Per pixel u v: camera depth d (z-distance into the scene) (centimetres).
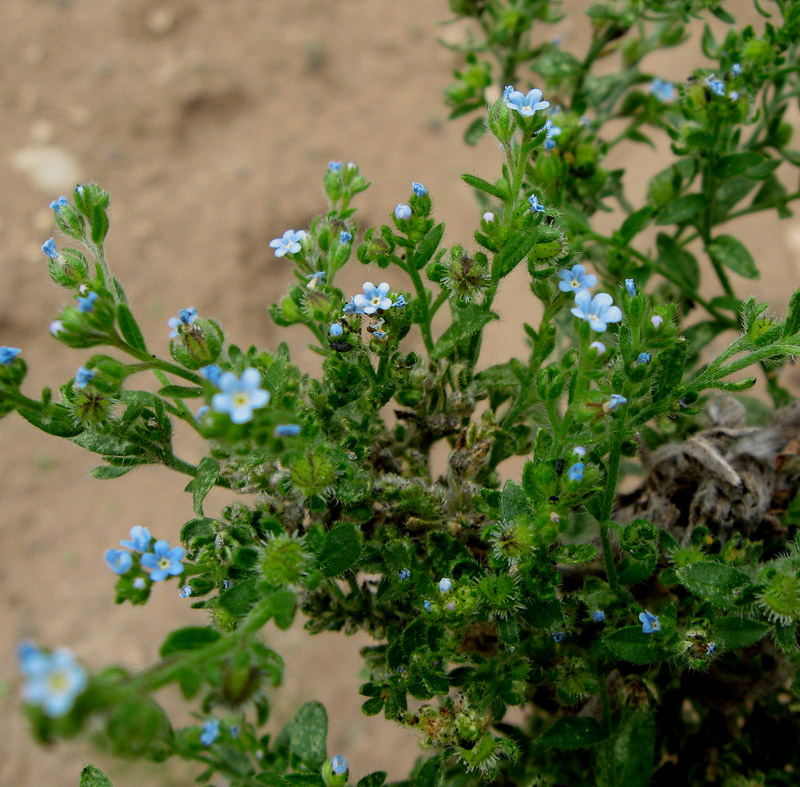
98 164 27
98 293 7
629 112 13
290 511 7
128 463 7
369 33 30
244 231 26
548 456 7
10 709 21
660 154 25
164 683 5
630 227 10
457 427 8
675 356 6
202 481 7
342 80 29
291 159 27
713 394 10
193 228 26
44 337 25
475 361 8
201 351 7
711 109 9
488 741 7
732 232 25
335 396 7
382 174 27
